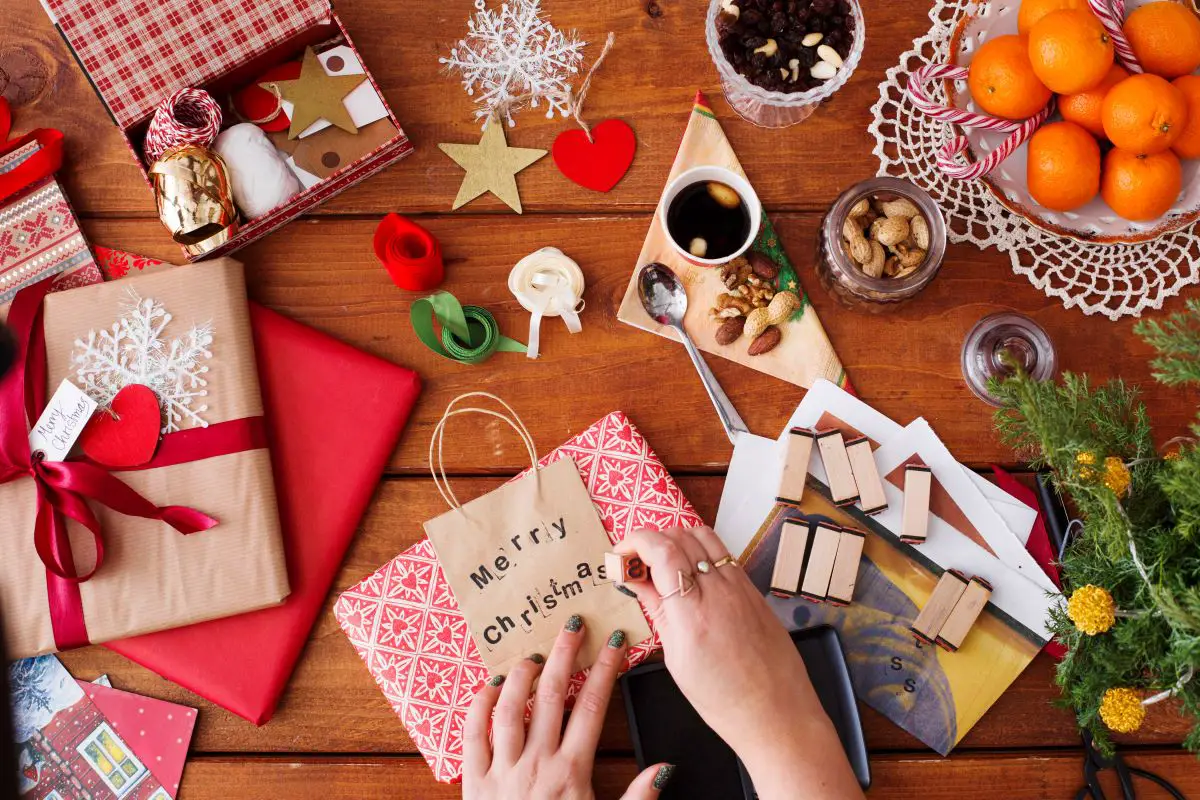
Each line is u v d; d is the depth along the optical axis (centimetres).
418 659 86
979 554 89
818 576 87
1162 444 91
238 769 88
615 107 94
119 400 86
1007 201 88
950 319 92
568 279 90
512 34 94
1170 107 77
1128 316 92
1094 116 83
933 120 92
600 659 82
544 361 92
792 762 70
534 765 76
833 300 92
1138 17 82
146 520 86
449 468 91
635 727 83
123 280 88
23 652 85
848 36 87
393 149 90
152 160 89
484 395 92
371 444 89
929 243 84
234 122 92
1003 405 83
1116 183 84
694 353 91
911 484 88
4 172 89
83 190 93
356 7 93
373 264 92
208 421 86
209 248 88
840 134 93
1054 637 82
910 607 89
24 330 86
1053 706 87
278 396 90
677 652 74
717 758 83
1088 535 72
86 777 87
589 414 92
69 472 83
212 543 85
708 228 89
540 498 87
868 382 92
